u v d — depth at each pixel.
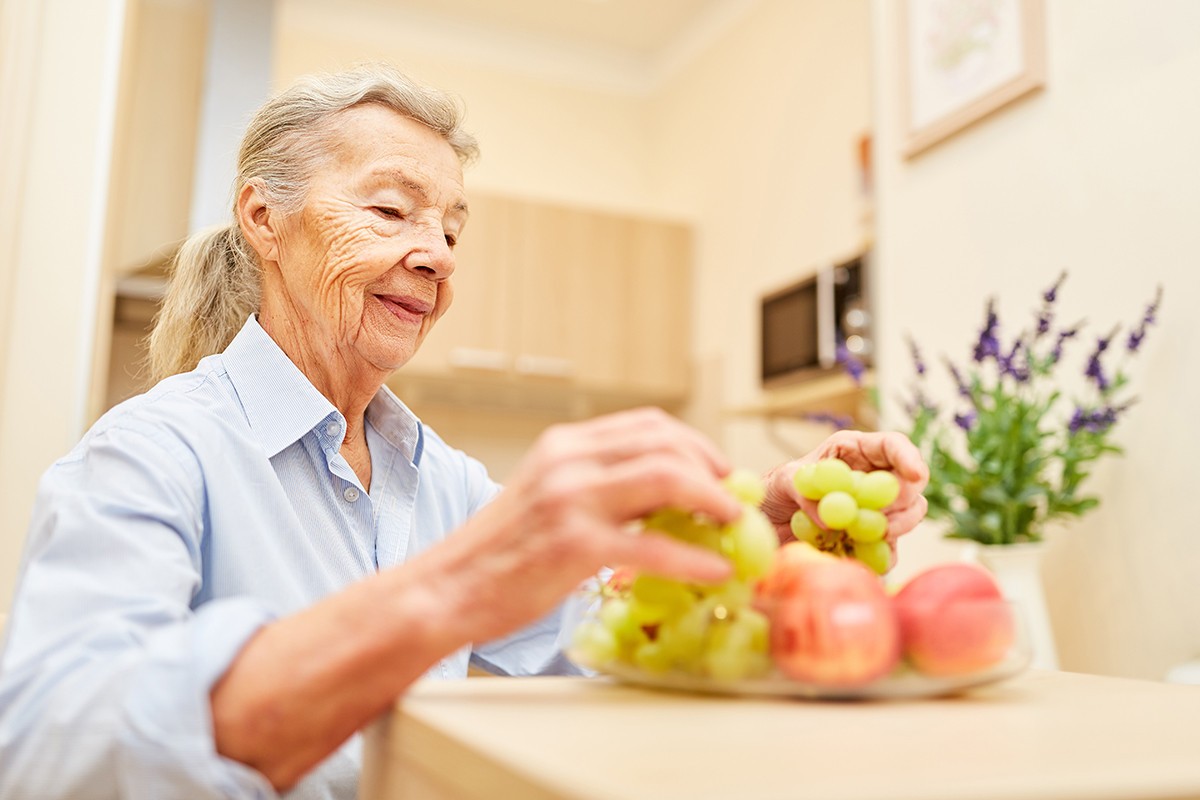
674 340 3.61
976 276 1.60
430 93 1.00
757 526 0.51
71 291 1.56
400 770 0.49
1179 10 1.28
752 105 3.38
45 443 1.52
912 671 0.51
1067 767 0.36
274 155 0.95
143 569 0.61
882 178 1.85
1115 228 1.35
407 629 0.47
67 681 0.49
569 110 3.90
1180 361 1.25
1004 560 1.25
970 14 1.62
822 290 2.57
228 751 0.48
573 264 3.49
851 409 2.76
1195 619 1.21
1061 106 1.45
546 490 0.46
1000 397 1.32
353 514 0.92
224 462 0.80
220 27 2.35
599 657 0.55
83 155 1.60
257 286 1.04
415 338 0.98
